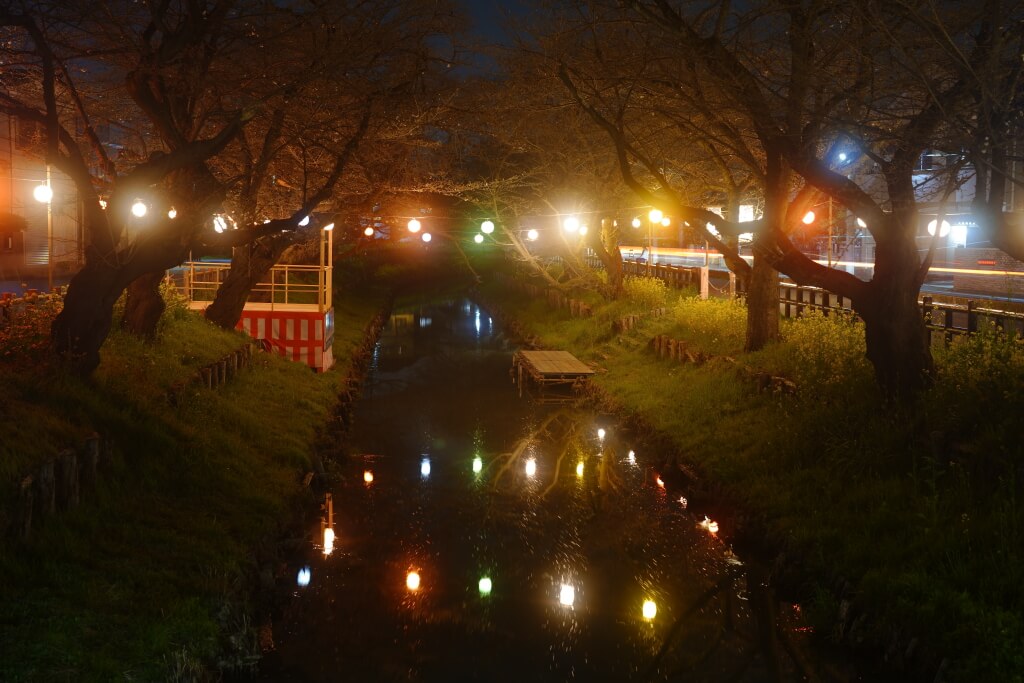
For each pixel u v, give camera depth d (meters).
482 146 27.67
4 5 11.30
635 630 9.30
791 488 11.40
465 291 58.31
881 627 8.02
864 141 11.48
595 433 18.39
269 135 14.41
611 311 29.19
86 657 6.46
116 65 14.70
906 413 11.21
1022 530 8.19
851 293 12.11
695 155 20.48
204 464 11.21
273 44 13.20
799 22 11.16
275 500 11.54
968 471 9.50
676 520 12.67
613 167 24.52
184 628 7.41
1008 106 8.99
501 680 8.18
